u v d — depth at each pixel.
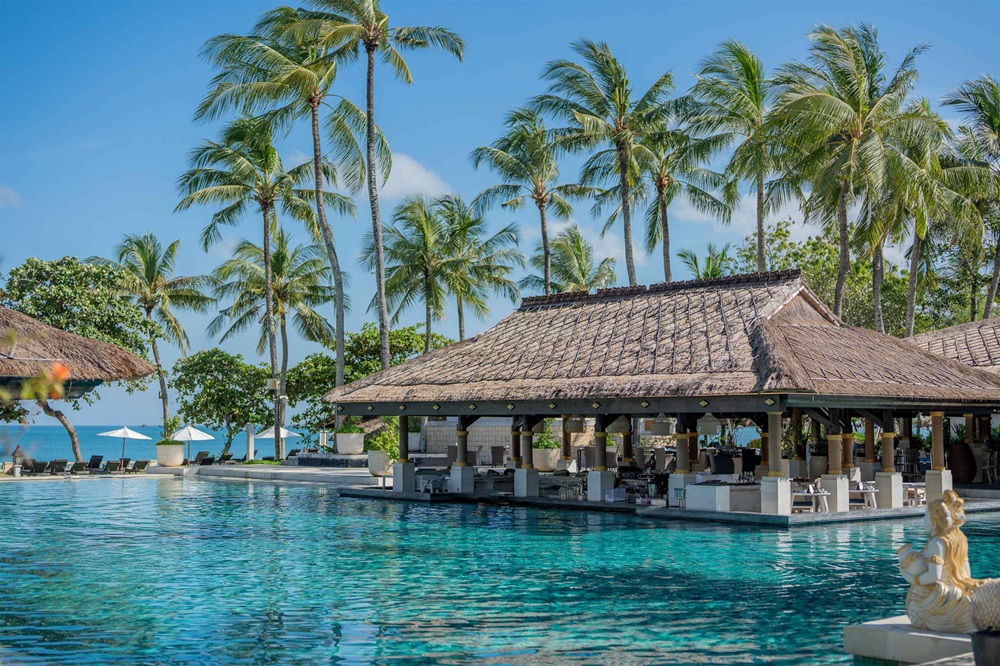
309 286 54.50
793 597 12.33
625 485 26.08
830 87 35.59
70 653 9.45
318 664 9.09
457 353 28.20
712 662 9.06
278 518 22.25
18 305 42.12
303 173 45.62
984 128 42.44
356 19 38.56
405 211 49.28
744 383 20.41
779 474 21.05
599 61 41.75
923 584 8.71
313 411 55.03
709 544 17.38
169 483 35.16
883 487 23.50
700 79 39.56
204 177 45.59
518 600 12.14
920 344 33.38
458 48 39.31
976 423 32.75
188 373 53.59
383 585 13.25
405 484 28.08
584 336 26.14
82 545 17.47
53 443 131.38
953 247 50.75
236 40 38.62
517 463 29.59
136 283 52.91
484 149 47.41
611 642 9.91
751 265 54.06
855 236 38.03
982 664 7.23
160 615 11.27
